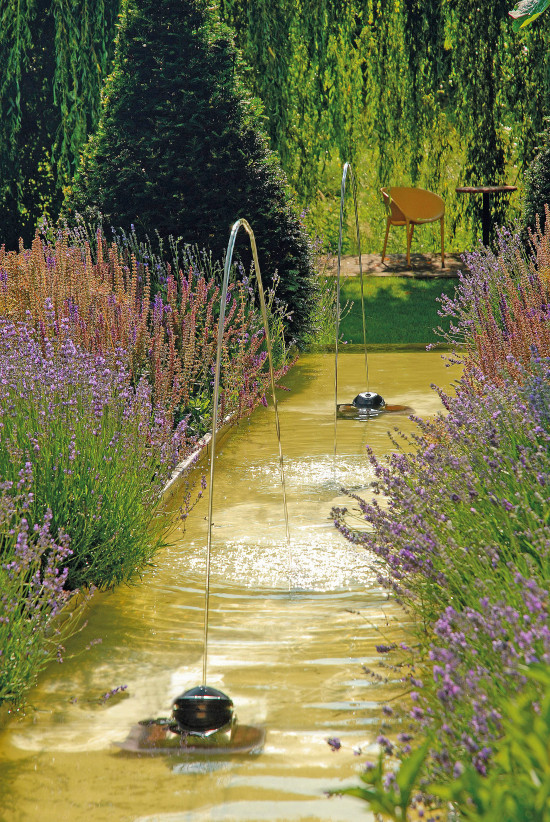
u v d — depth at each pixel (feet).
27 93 47.24
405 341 38.52
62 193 47.44
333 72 51.83
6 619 9.43
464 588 8.45
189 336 20.98
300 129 52.34
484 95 51.55
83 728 9.27
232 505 16.85
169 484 17.17
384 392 27.25
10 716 9.53
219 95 32.12
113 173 31.99
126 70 32.04
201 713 9.20
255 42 48.62
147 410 15.52
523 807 4.24
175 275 30.68
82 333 19.21
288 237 33.06
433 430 14.02
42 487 12.41
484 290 23.52
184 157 31.76
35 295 20.33
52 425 13.20
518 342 17.26
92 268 23.49
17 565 10.05
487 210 50.16
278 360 30.12
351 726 9.10
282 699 9.72
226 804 7.84
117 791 8.10
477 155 52.49
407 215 51.26
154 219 31.60
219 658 10.78
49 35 47.14
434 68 51.55
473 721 6.40
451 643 7.53
